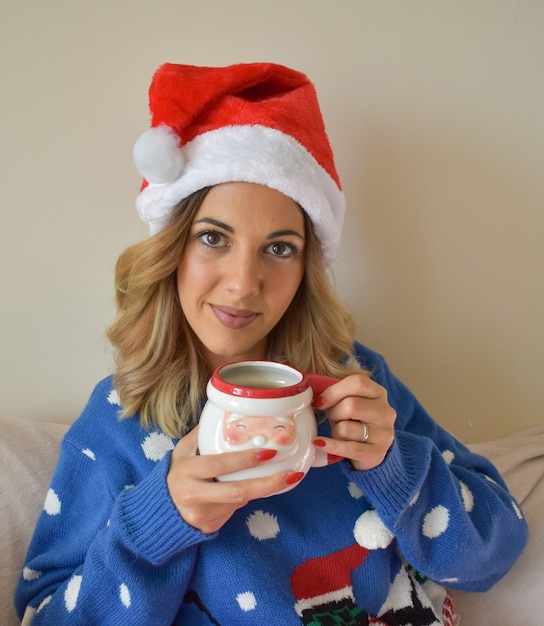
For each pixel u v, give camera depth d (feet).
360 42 3.43
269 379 2.18
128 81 3.25
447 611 2.83
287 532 2.58
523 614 2.92
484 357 4.09
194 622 2.54
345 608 2.54
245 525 2.53
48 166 3.27
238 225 2.33
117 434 2.70
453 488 2.66
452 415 4.16
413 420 3.31
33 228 3.34
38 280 3.43
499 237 3.88
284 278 2.54
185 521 2.05
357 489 2.74
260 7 3.28
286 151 2.34
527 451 3.82
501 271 3.95
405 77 3.51
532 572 3.02
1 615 2.73
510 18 3.52
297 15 3.33
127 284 2.86
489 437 4.26
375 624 2.59
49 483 3.09
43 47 3.11
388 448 2.26
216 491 1.88
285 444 1.84
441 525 2.62
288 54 3.38
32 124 3.19
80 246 3.43
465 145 3.67
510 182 3.79
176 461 2.18
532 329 4.11
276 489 1.86
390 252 3.78
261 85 2.63
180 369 2.76
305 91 2.53
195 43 3.27
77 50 3.15
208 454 1.94
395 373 3.99
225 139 2.30
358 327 3.87
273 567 2.51
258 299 2.49
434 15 3.45
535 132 3.73
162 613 2.35
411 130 3.60
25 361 3.54
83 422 2.80
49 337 3.53
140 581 2.27
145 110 3.31
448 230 3.80
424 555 2.61
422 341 3.98
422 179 3.69
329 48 3.41
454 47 3.51
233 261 2.39
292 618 2.40
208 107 2.35
